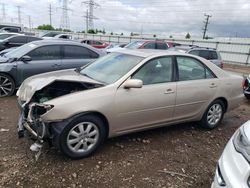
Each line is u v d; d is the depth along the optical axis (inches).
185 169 137.9
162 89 159.0
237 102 205.5
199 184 126.6
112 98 140.2
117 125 146.8
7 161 131.7
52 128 128.5
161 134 179.5
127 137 169.2
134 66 154.1
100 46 852.0
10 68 249.4
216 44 1272.1
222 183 91.3
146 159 144.0
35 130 131.3
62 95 139.2
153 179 126.5
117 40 1612.9
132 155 146.9
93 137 141.3
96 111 135.7
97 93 137.2
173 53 172.6
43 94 147.1
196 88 176.2
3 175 120.4
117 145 157.2
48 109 126.2
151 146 160.1
